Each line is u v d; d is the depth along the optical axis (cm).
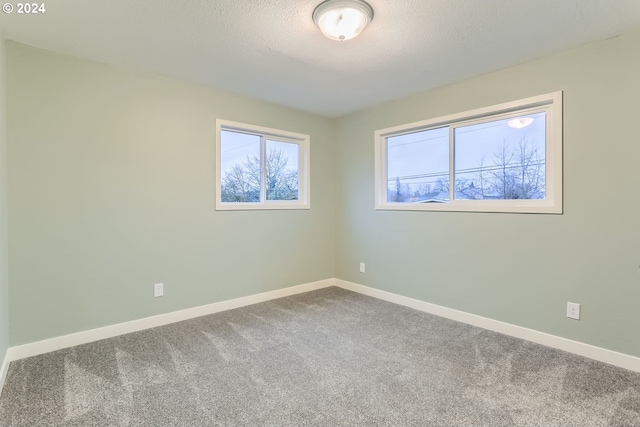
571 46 229
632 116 210
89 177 251
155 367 211
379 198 374
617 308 216
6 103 217
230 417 162
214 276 321
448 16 192
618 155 215
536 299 253
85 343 249
